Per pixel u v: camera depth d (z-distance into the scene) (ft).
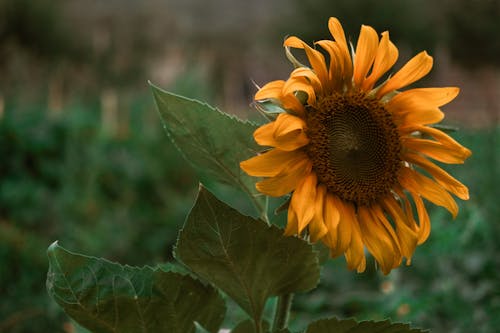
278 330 5.27
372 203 5.57
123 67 66.18
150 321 5.41
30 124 24.48
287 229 5.03
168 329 5.45
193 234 5.14
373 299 15.33
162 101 5.63
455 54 66.90
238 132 5.66
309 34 70.69
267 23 83.56
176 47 74.23
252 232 5.15
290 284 5.40
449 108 52.60
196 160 5.85
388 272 5.42
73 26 67.56
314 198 5.21
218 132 5.65
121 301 5.32
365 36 5.59
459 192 5.57
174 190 26.45
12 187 21.45
